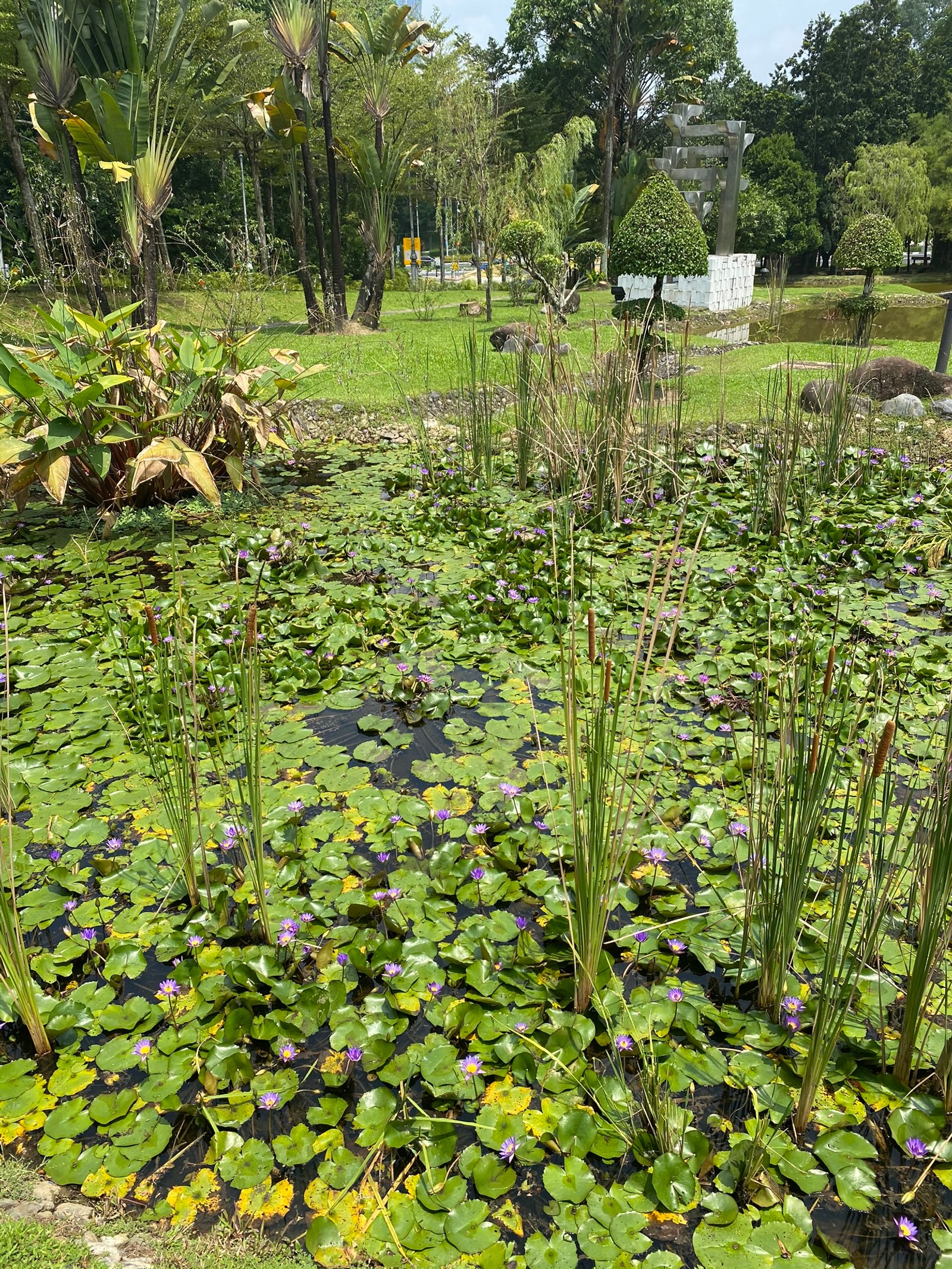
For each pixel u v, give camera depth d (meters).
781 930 1.69
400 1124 1.51
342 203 24.67
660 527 4.47
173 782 2.51
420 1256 1.30
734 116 30.78
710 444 5.64
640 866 2.18
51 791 2.48
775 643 3.20
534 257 14.40
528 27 28.89
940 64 29.70
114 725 2.81
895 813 2.30
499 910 2.05
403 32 12.03
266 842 2.27
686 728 2.76
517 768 2.58
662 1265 1.28
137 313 9.09
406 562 4.19
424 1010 1.77
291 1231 1.34
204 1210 1.37
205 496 4.55
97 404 4.32
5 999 1.75
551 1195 1.41
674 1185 1.38
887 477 5.22
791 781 1.85
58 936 2.02
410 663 3.20
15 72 11.67
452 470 5.39
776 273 10.67
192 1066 1.63
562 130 28.50
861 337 10.48
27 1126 1.53
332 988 1.77
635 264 8.48
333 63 17.30
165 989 1.74
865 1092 1.58
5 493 4.68
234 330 6.57
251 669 1.85
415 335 11.66
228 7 14.84
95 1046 1.70
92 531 4.60
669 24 23.94
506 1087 1.59
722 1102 1.57
